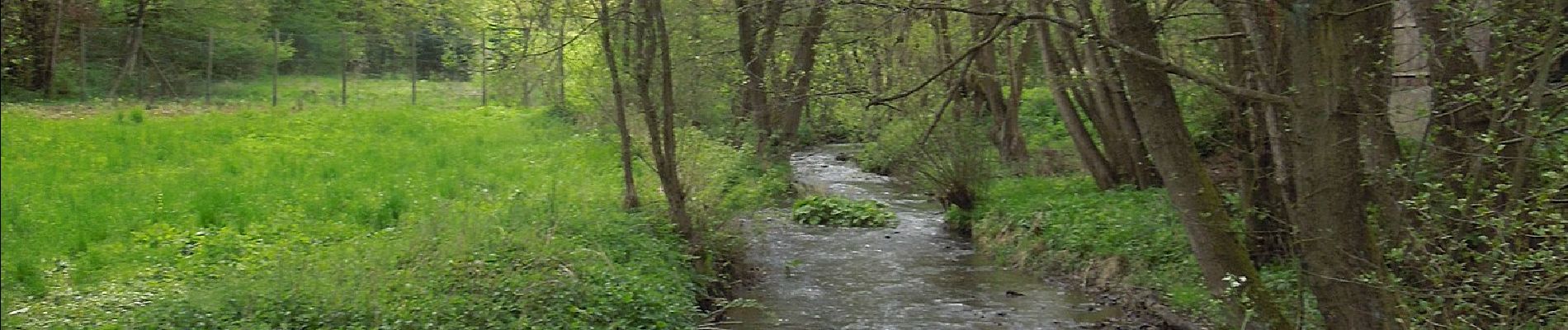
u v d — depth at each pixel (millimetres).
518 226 11562
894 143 18438
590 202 13570
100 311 8703
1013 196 17453
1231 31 10258
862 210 18094
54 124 19953
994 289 12781
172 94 28438
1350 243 7066
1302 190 7184
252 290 8789
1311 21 6871
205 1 30812
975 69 18031
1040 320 11141
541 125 26188
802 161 26891
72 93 25453
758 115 18391
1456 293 7070
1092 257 13242
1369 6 6957
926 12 10367
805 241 16016
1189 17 10773
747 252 14516
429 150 20250
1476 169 7227
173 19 30344
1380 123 7719
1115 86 10914
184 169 16250
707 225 12836
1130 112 12289
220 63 31438
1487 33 8109
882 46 12375
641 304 9727
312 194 14391
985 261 14672
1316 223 7148
